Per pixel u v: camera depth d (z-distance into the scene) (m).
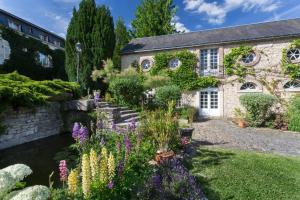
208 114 15.92
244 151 6.50
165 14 27.86
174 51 16.70
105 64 15.13
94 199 2.54
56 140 8.52
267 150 6.82
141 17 28.22
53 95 9.03
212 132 9.66
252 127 11.18
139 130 5.33
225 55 15.43
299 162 5.41
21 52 17.42
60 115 9.89
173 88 13.84
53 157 6.34
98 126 6.02
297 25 14.88
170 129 5.47
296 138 8.72
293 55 14.08
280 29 14.84
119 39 29.20
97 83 15.43
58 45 25.16
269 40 14.44
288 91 14.02
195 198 3.33
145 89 14.93
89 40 15.43
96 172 2.61
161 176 3.76
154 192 3.17
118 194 2.95
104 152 2.99
